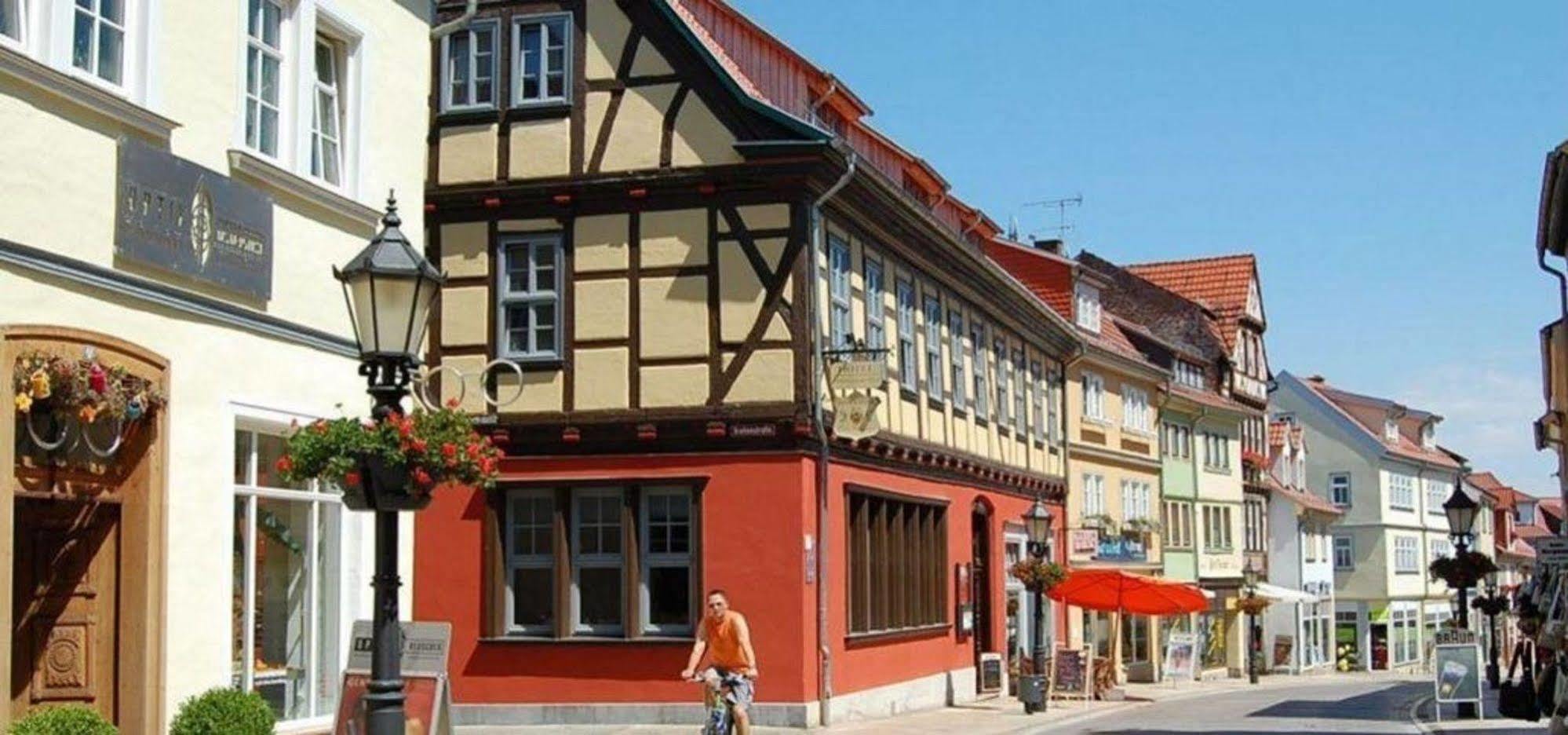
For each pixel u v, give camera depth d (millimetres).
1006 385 35438
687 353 23828
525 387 24266
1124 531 44562
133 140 11703
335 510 14727
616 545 24000
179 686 12195
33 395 10602
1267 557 63875
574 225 24406
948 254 30375
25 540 11438
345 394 14586
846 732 23188
